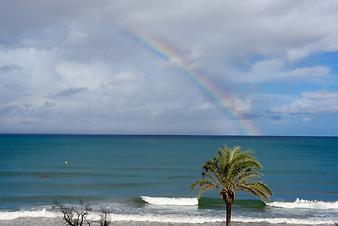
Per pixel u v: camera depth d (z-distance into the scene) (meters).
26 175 98.50
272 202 61.81
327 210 57.34
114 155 162.88
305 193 80.19
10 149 193.88
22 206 59.34
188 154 171.00
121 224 47.06
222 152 34.28
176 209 57.12
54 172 104.88
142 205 60.12
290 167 127.19
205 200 64.06
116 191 77.38
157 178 97.31
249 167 33.50
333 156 169.50
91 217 49.91
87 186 82.75
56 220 48.44
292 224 48.16
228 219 33.53
